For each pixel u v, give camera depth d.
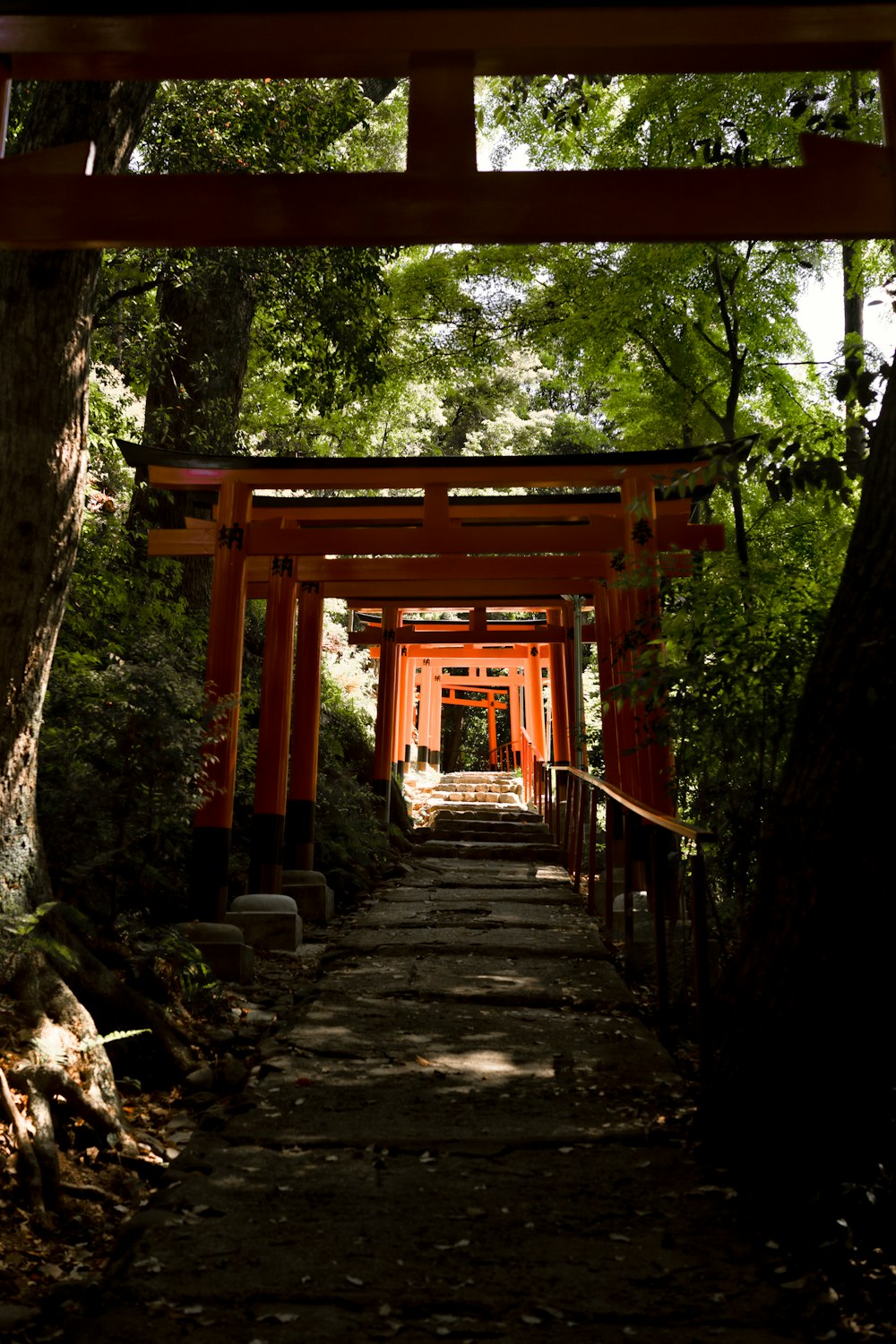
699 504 9.91
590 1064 4.65
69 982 4.53
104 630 8.23
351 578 10.03
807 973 3.32
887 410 3.50
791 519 7.99
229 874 8.95
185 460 7.89
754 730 5.32
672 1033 5.37
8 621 4.30
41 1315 2.75
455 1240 3.02
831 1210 3.09
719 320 10.02
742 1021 3.50
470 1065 4.63
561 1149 3.71
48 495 4.39
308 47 3.60
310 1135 3.81
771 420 10.20
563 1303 2.67
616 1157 3.64
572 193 3.63
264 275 9.59
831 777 3.35
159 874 6.61
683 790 6.62
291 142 9.37
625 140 9.70
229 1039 5.18
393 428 18.72
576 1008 5.58
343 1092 4.28
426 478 8.02
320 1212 3.19
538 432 23.39
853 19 3.49
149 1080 4.60
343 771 12.55
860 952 3.25
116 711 5.43
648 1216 3.18
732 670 5.10
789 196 3.62
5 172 3.67
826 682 3.43
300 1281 2.77
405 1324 2.57
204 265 9.29
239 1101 4.18
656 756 7.68
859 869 3.27
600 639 10.52
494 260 10.94
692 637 5.38
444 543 8.13
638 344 10.81
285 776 8.77
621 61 3.69
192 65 3.71
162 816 5.49
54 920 4.58
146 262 9.05
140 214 3.65
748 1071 3.45
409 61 3.69
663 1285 2.78
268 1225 3.10
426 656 18.27
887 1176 3.17
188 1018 5.20
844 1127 3.25
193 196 3.66
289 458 7.93
